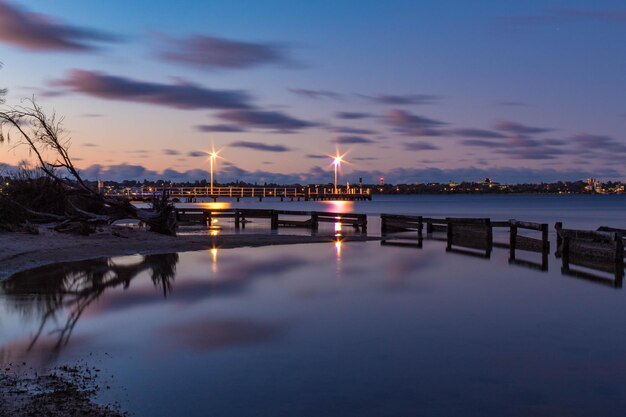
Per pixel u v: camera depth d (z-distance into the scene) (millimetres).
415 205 142625
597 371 8273
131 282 15938
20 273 17234
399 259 22625
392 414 6625
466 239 31000
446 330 10695
